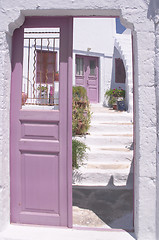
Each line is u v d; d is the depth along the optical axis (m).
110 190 3.88
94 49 8.89
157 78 2.26
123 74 9.75
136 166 2.38
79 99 5.79
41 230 2.44
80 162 4.41
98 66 9.13
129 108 7.04
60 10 2.38
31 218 2.58
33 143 2.56
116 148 4.91
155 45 2.29
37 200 2.58
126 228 2.60
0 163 2.37
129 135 5.41
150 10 2.29
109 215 3.00
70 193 2.51
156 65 2.27
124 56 7.77
